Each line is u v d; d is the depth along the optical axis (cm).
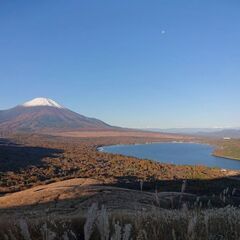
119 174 15362
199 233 617
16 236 714
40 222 815
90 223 408
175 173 15150
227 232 625
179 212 739
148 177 13488
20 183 12875
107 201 4694
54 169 16725
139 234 594
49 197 5422
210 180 11200
